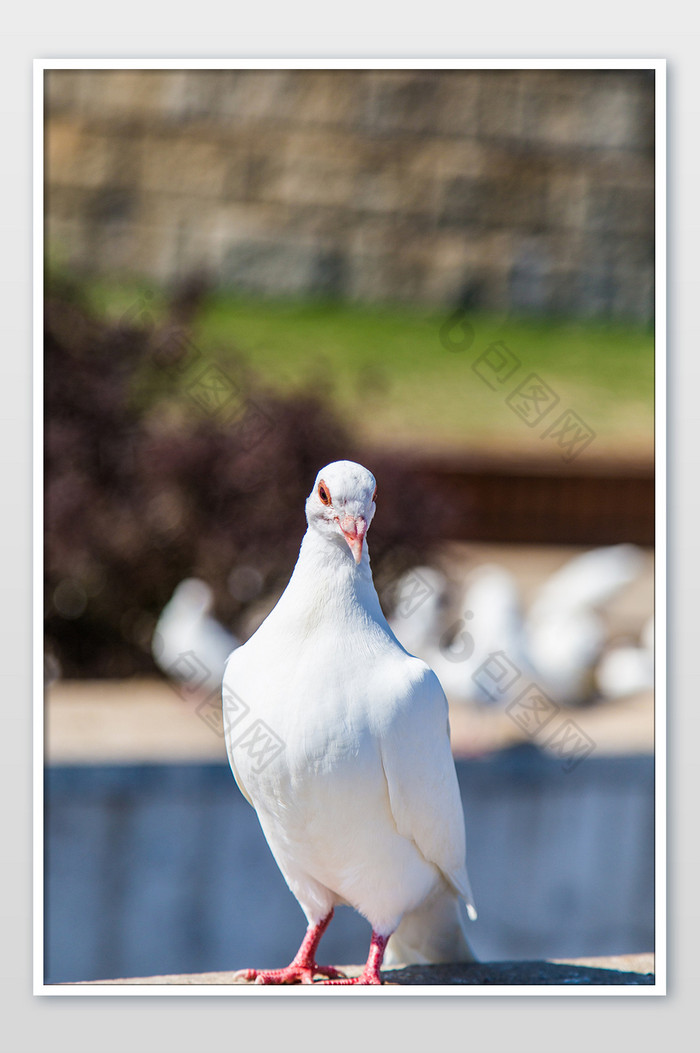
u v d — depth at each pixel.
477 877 7.14
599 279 20.52
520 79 20.14
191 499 9.34
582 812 7.30
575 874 7.27
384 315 19.55
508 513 15.45
